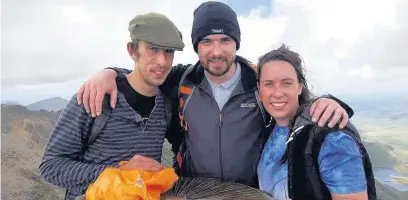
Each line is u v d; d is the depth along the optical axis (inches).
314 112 29.4
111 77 35.0
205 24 37.2
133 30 33.6
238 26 38.4
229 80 38.1
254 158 37.3
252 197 31.3
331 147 27.6
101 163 34.5
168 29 33.3
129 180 28.5
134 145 35.1
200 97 38.4
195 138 38.1
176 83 39.9
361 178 27.1
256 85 37.8
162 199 30.2
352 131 28.9
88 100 33.5
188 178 35.8
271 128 36.1
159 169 31.2
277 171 32.8
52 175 32.9
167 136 41.8
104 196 28.0
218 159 37.2
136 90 35.2
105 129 34.2
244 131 37.2
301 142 29.3
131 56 35.3
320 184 28.9
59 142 33.8
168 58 34.1
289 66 31.8
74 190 33.5
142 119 35.1
